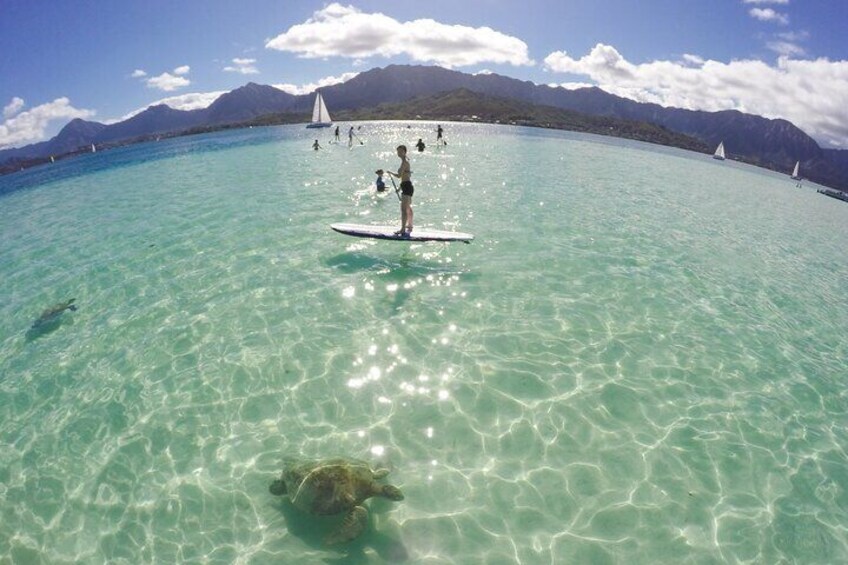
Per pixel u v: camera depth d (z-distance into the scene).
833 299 13.99
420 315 10.72
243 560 5.50
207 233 16.92
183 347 9.73
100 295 12.39
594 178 32.97
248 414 7.82
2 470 7.02
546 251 15.10
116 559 5.61
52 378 9.09
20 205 27.84
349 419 7.66
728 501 6.37
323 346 9.56
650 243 17.14
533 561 5.46
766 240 20.67
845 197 52.53
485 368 8.93
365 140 59.16
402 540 5.70
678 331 10.70
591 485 6.52
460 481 6.52
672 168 50.28
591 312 11.20
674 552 5.63
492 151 46.44
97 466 6.96
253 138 78.75
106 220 20.66
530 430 7.46
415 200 21.30
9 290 13.37
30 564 5.60
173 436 7.42
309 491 5.80
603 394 8.36
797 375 9.44
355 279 12.52
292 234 16.27
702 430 7.66
